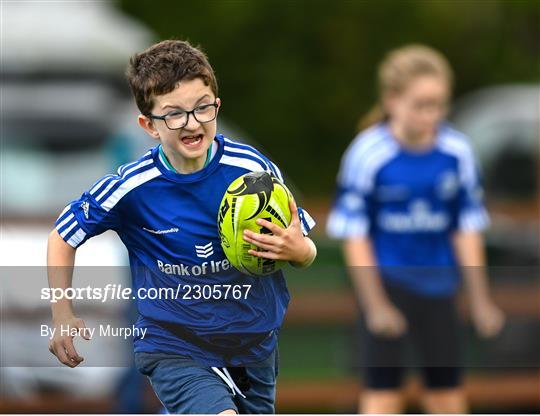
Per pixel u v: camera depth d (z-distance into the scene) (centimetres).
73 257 1505
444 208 2259
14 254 2356
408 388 2372
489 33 5688
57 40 3744
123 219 1486
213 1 5350
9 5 3984
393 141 2247
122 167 1488
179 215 1460
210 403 1423
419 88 2209
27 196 3209
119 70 3766
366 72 5488
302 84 5462
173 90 1388
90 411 2197
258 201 1412
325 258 2531
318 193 5444
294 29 5434
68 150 3378
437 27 5541
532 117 4075
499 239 2991
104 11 4731
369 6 5472
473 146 4091
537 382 2523
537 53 5759
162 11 5328
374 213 2261
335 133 5506
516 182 3950
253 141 5466
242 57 5419
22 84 3572
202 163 1455
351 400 2477
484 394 2516
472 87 5691
